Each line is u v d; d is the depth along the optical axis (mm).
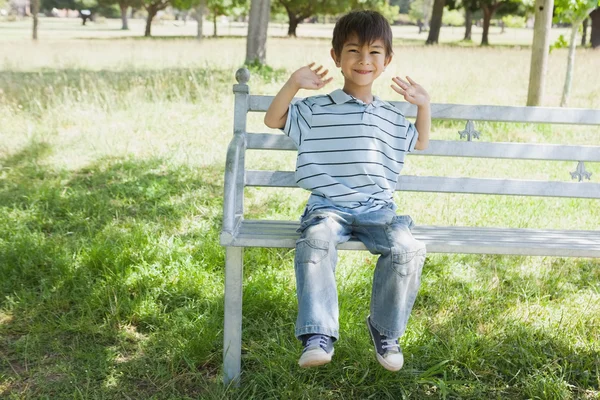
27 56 17531
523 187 2996
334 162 2572
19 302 3316
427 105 2664
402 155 2672
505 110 2988
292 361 2754
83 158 6098
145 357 2867
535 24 8719
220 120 7754
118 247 3838
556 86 12039
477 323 3182
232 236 2439
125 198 4945
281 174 2926
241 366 2795
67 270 3590
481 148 2998
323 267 2318
